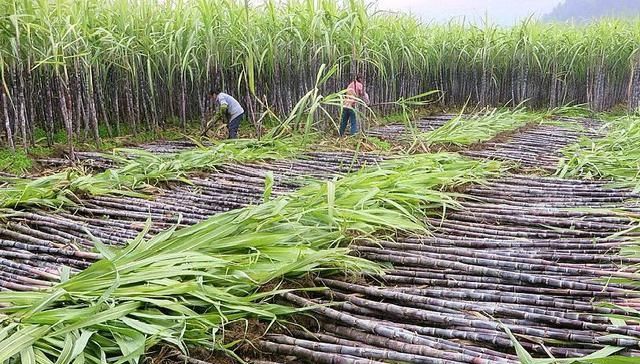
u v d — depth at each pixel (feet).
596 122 26.63
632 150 15.69
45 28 16.20
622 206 11.12
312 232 9.03
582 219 10.39
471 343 6.48
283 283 7.75
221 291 7.13
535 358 6.05
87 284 7.05
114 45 19.26
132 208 11.34
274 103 21.95
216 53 20.48
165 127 22.27
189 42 19.30
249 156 16.26
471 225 10.44
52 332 6.14
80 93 18.61
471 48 32.04
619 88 34.12
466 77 33.06
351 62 21.27
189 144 19.60
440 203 11.06
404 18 29.22
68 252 8.80
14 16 15.23
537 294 7.55
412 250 9.08
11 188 11.93
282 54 21.81
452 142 19.03
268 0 20.15
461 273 8.23
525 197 12.23
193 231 8.45
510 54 32.07
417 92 31.42
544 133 22.08
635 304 7.06
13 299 6.84
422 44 30.42
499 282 7.91
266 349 6.51
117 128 20.49
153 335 6.29
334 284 7.86
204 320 6.56
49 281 7.98
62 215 10.89
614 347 5.95
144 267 7.46
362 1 18.85
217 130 21.31
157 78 21.76
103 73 20.24
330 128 22.38
